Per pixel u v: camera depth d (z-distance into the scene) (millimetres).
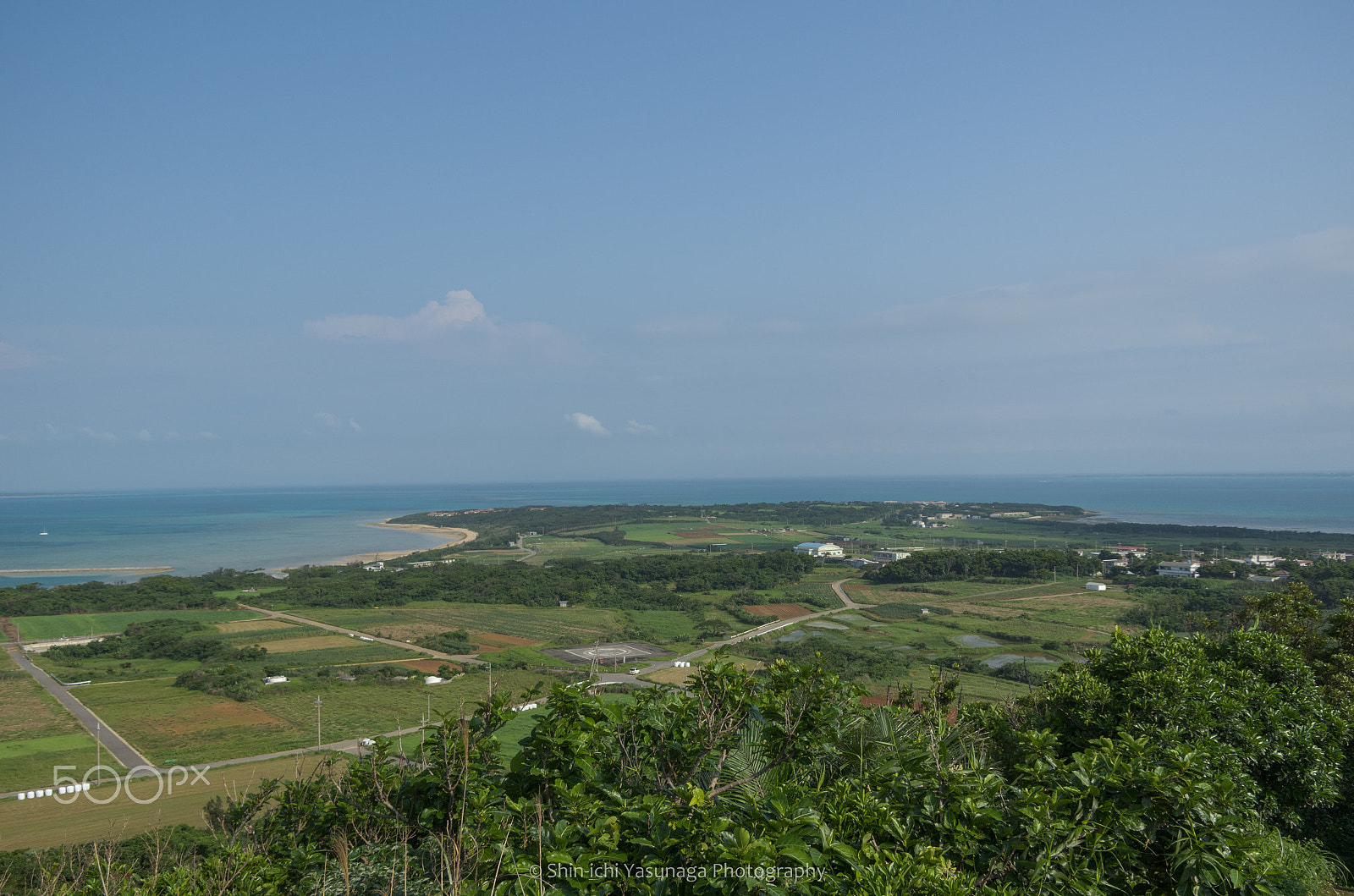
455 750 5211
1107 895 4863
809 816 4281
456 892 3967
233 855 5039
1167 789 4711
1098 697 7867
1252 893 4594
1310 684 8789
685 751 5195
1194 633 10883
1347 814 7680
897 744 5789
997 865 4625
